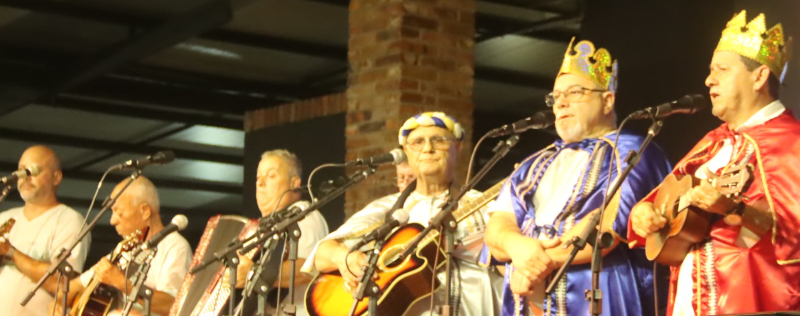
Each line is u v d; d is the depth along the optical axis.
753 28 4.46
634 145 4.88
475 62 12.05
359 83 9.64
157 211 8.04
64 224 8.59
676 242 4.41
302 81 12.88
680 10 8.17
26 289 8.28
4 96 12.33
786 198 4.16
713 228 4.38
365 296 5.29
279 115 12.01
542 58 11.77
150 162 7.07
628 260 4.82
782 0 7.12
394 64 9.30
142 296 6.73
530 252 4.75
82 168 15.88
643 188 4.75
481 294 5.73
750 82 4.44
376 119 9.41
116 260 7.69
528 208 5.05
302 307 6.51
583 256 4.74
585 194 4.87
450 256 5.12
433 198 5.99
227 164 15.69
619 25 8.73
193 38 11.21
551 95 5.15
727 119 4.52
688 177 4.39
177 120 13.79
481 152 13.51
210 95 13.18
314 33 11.35
